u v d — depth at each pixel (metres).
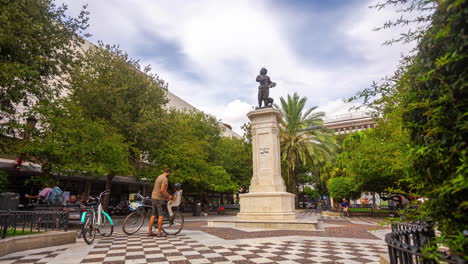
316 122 25.88
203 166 22.06
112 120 15.45
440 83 1.66
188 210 27.67
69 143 11.40
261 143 12.72
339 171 29.98
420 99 1.92
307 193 53.00
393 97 2.30
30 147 10.12
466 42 1.39
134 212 8.33
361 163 17.05
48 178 11.70
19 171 14.45
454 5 1.36
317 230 9.66
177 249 5.72
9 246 5.30
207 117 30.12
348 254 5.35
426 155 1.87
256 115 13.08
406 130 2.21
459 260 1.45
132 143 15.30
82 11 12.92
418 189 2.14
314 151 24.78
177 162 18.44
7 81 8.88
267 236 7.95
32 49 10.28
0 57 9.09
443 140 1.62
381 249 5.93
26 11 10.27
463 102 1.49
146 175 17.36
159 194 7.71
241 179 31.70
